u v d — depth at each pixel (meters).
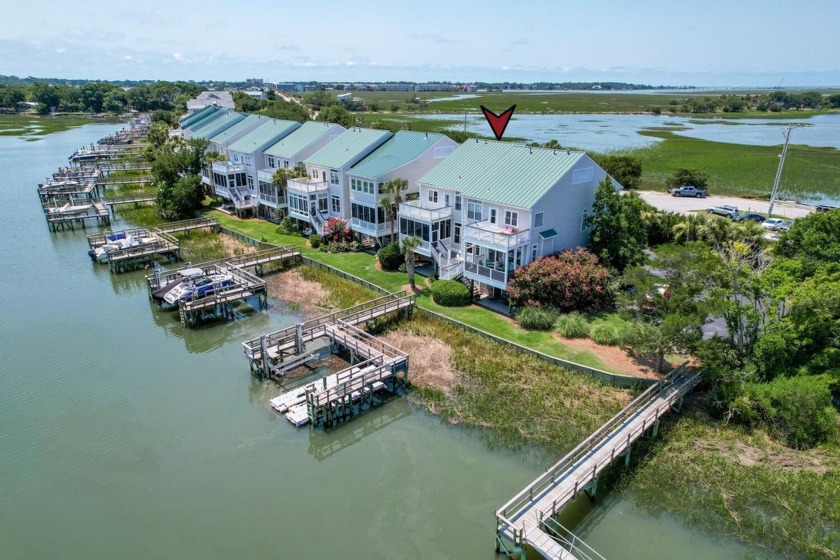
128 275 44.94
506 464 22.77
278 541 19.30
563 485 19.73
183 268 42.28
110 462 23.12
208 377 29.75
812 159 92.75
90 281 43.69
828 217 30.98
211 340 34.03
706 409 25.53
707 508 20.14
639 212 39.50
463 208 37.84
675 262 27.56
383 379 27.78
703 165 87.56
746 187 72.00
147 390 28.39
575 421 24.80
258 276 43.56
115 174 84.69
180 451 23.83
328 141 55.91
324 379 25.70
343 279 41.66
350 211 49.88
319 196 49.91
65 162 98.81
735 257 28.22
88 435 24.77
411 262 38.22
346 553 18.75
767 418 24.17
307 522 20.12
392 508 20.69
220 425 25.59
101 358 31.67
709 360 25.47
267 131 61.78
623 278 31.20
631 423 22.95
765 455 22.62
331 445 24.36
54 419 25.84
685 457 22.53
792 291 25.55
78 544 19.23
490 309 35.91
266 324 35.94
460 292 36.22
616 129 144.38
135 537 19.50
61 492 21.52
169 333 34.97
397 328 33.94
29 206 67.06
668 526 19.48
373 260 45.12
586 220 39.09
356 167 46.56
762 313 26.97
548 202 35.09
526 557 18.44
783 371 25.48
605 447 21.75
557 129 142.88
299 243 50.22
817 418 22.91
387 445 24.22
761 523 19.34
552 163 37.00
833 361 24.77
